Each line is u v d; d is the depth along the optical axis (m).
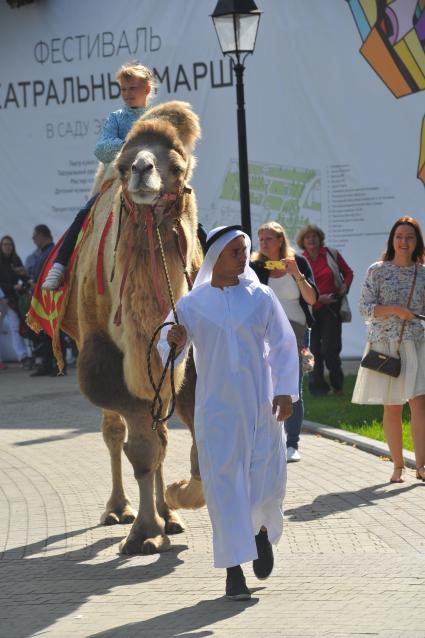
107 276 8.56
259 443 7.25
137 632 6.54
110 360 8.54
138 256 7.99
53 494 10.94
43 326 10.59
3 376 22.20
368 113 20.56
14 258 23.25
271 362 7.30
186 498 8.59
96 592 7.50
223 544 6.98
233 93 21.58
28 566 8.30
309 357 11.91
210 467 7.09
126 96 9.48
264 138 21.30
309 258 16.59
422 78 20.14
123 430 9.81
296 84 20.97
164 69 22.06
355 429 13.74
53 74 23.11
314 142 20.94
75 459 12.86
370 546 8.33
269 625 6.50
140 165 7.73
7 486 11.45
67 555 8.59
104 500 10.59
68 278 9.76
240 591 7.05
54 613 7.05
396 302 10.80
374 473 11.25
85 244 9.30
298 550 8.31
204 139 21.80
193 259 8.67
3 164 23.62
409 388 10.60
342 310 16.77
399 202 20.50
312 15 20.80
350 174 20.75
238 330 7.16
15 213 23.62
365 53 20.50
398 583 7.25
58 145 23.22
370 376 10.80
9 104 23.48
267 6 21.06
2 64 23.45
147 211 7.94
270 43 21.09
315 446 12.96
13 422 15.98
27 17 23.19
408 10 20.11
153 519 8.61
